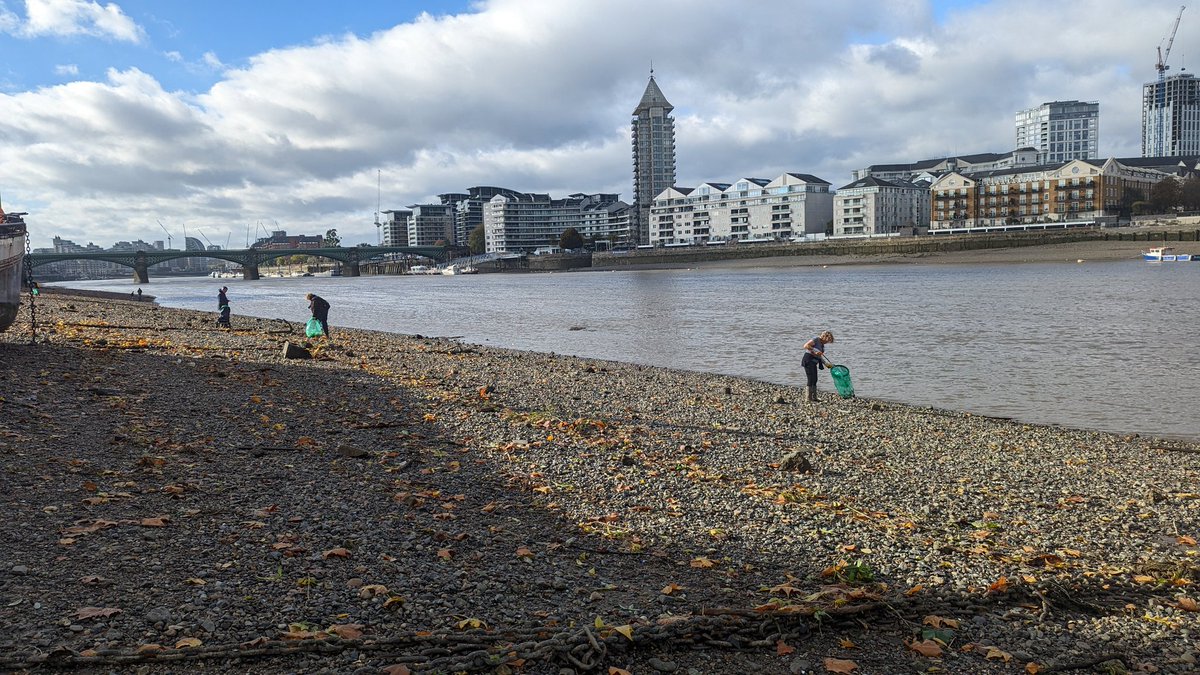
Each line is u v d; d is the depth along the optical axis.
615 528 9.35
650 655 6.11
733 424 17.36
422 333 49.06
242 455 11.78
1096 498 11.55
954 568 8.30
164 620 5.96
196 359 24.16
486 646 5.95
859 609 6.94
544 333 47.84
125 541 7.54
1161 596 7.71
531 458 12.90
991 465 13.79
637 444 14.59
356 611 6.40
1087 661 6.33
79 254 195.12
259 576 6.94
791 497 10.98
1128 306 54.91
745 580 7.86
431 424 15.59
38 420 12.78
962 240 178.75
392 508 9.47
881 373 28.23
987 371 28.19
